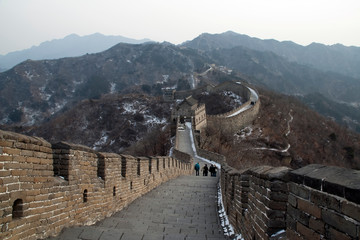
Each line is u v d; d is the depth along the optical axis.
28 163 5.81
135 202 12.90
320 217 3.80
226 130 86.12
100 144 108.69
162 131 82.19
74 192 7.66
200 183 20.19
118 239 7.14
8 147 5.25
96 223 8.99
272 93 126.12
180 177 24.33
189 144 63.09
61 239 6.59
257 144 82.81
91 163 8.77
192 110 80.31
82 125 117.38
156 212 11.60
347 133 107.69
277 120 101.69
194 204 13.60
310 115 113.31
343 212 3.34
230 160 56.84
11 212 5.33
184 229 9.44
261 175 5.88
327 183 3.64
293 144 87.19
